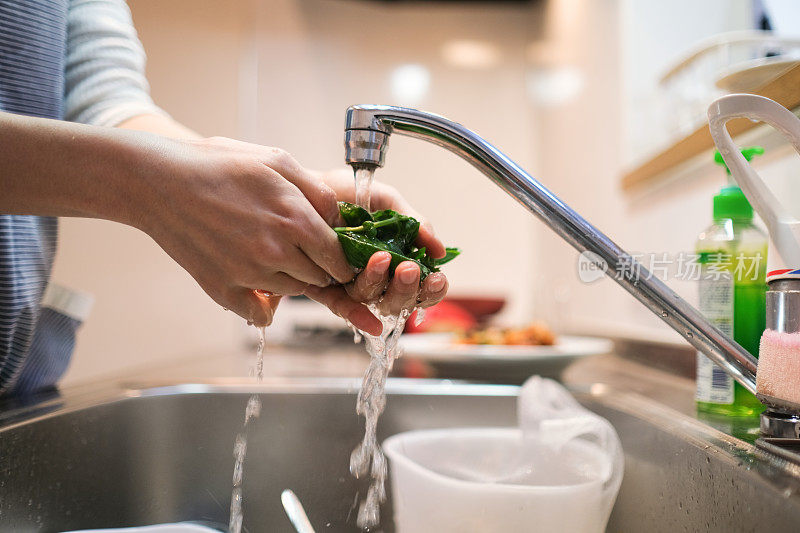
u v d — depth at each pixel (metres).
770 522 0.38
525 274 2.64
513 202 2.64
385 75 2.71
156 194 0.44
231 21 2.58
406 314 0.49
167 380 0.85
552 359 0.93
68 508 0.63
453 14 2.71
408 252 0.49
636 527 0.62
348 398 0.83
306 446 0.82
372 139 0.46
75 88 0.83
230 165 0.44
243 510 0.79
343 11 2.70
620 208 1.45
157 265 2.34
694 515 0.50
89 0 0.88
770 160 0.72
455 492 0.55
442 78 2.71
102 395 0.73
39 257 0.73
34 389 0.76
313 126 2.69
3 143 0.44
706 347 0.49
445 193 2.66
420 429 0.84
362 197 0.48
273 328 2.36
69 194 0.44
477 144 0.46
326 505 0.80
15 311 0.69
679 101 1.04
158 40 2.52
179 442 0.78
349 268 0.46
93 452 0.68
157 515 0.74
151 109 0.83
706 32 1.28
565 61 2.04
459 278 2.66
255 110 2.64
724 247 0.57
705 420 0.57
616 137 1.49
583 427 0.61
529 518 0.53
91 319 2.29
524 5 2.66
